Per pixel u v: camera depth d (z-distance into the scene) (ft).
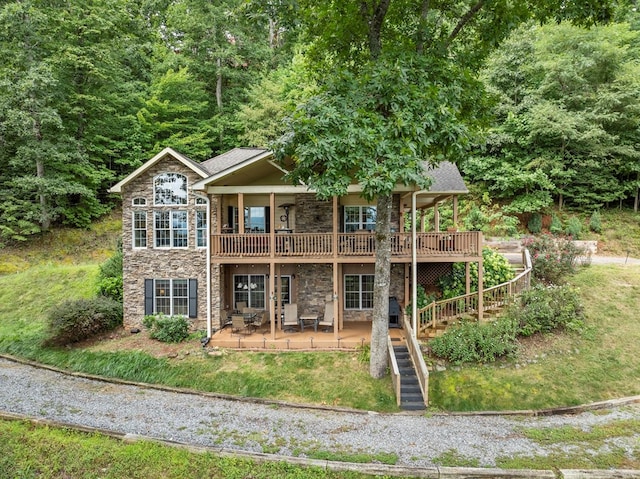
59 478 24.80
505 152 87.81
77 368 43.47
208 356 44.32
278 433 30.99
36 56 75.97
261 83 107.34
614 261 66.44
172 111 99.30
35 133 74.28
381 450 28.37
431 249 47.67
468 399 36.24
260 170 52.13
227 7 106.01
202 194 49.88
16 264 73.92
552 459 27.04
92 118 89.04
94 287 61.46
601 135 77.66
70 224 86.38
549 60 81.46
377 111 37.45
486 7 39.65
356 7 39.11
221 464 25.67
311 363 42.68
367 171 31.42
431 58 36.65
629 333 44.62
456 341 41.50
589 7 37.32
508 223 81.25
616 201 88.48
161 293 53.36
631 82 77.20
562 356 41.45
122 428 31.35
